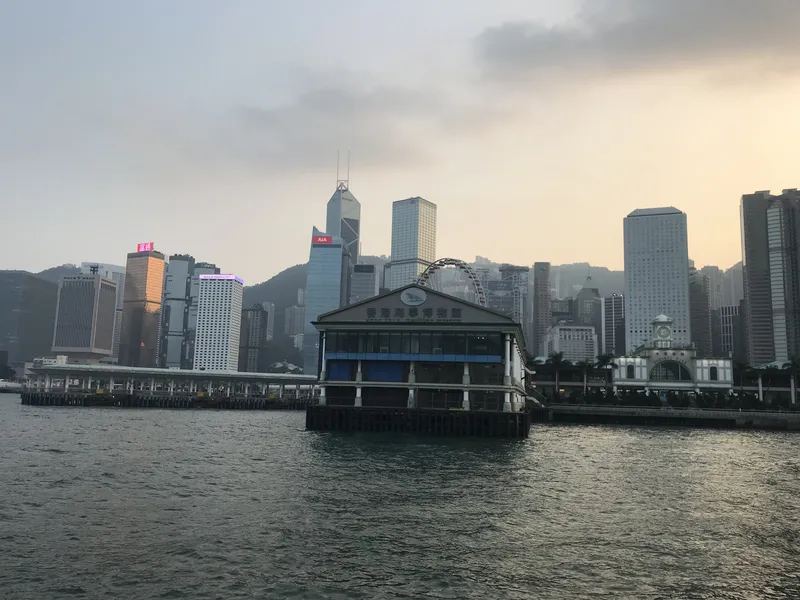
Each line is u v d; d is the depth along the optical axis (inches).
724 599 1088.8
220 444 3358.8
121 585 1106.1
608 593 1106.1
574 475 2432.3
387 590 1101.1
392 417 4207.7
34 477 2119.8
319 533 1446.9
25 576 1141.1
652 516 1706.4
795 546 1430.9
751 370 7760.8
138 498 1804.9
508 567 1234.0
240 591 1085.8
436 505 1782.7
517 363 4886.8
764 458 3196.4
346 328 4421.8
